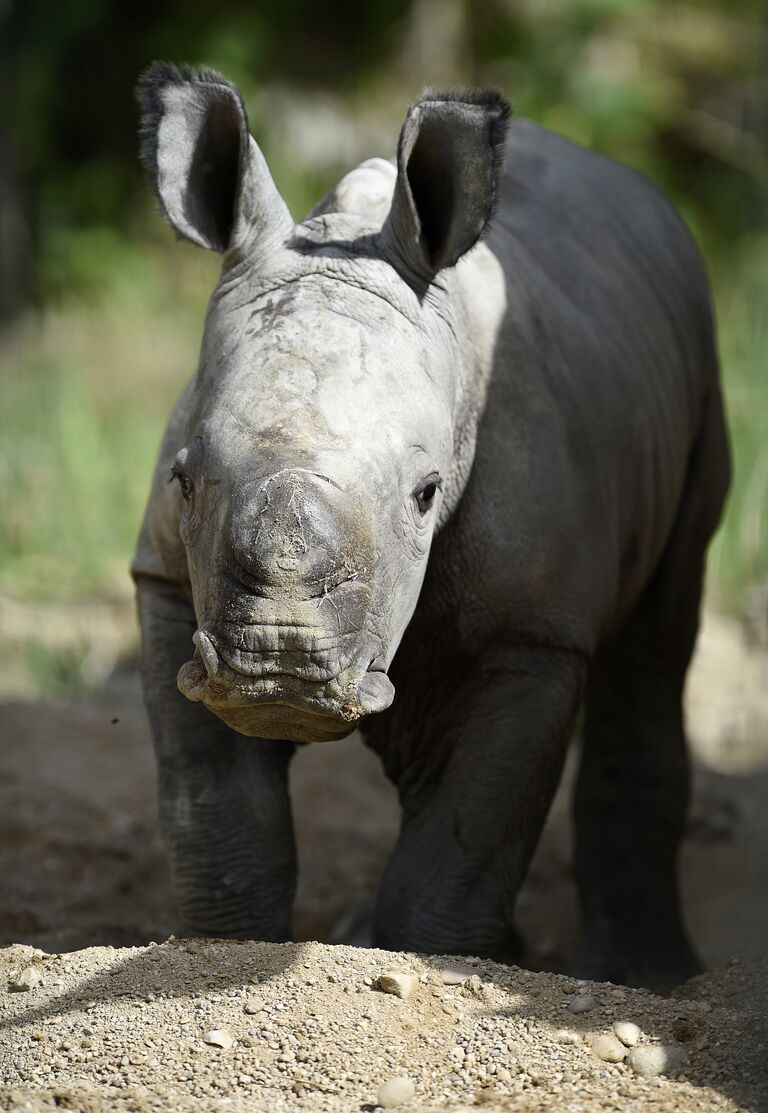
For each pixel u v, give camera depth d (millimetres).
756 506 31016
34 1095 10523
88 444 35250
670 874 19281
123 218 51250
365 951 12352
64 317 46531
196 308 46438
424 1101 10500
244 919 13922
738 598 29859
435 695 14414
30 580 31547
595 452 15094
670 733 19312
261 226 12578
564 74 52000
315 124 50688
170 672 14188
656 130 51562
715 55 52688
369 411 11562
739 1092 10719
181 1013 11516
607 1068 11016
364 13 53750
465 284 14227
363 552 11000
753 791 23922
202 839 13898
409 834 14359
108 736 24109
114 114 53219
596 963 18734
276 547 10609
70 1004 11742
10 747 23391
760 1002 11977
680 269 19000
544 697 14258
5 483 33906
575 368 15211
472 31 53406
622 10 52375
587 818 19266
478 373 13867
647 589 18906
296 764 23734
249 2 53344
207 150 12891
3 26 50500
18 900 19094
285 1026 11336
